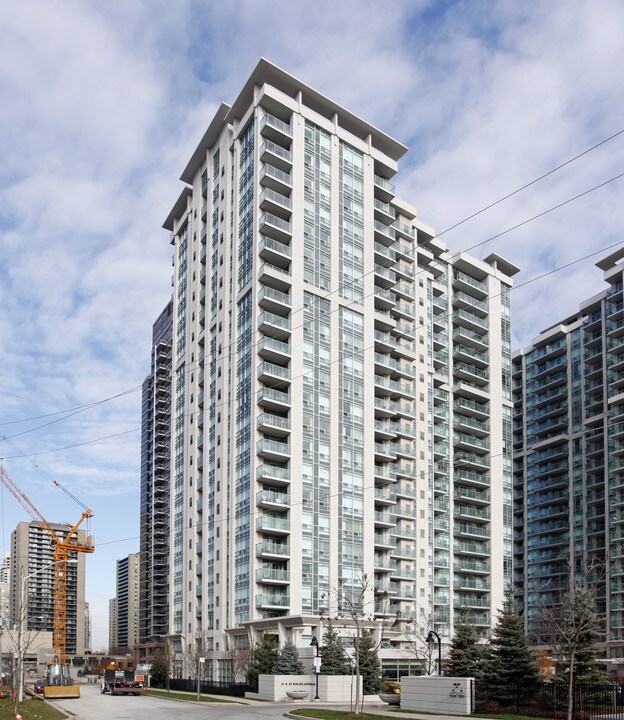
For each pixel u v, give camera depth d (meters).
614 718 38.03
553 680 52.31
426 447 99.38
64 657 156.88
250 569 78.00
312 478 81.62
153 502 166.88
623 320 122.38
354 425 86.94
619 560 113.25
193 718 43.16
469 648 62.75
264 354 83.19
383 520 90.75
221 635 82.69
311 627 75.75
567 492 129.00
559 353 136.88
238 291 89.19
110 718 43.62
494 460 110.44
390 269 98.56
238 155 93.44
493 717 39.50
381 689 68.00
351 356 88.62
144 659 149.62
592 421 125.00
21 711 42.41
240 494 82.56
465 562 104.00
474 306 114.62
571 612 45.25
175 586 98.06
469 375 111.00
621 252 123.88
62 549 164.25
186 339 105.12
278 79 90.31
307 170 89.44
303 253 86.81
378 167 99.25
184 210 114.06
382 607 85.75
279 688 63.97
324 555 80.44
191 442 98.88
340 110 94.25
